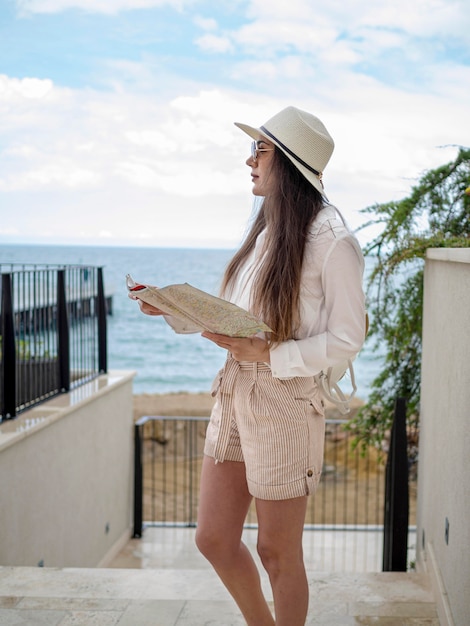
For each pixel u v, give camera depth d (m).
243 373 2.11
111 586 3.08
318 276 2.04
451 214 4.90
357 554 6.39
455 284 3.00
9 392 4.61
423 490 4.11
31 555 4.48
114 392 6.27
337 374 2.18
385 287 5.14
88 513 5.61
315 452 2.12
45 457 4.71
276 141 2.10
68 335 5.49
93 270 6.28
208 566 5.97
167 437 12.95
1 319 4.61
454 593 2.60
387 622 2.75
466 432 2.54
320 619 2.76
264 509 2.10
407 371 5.57
